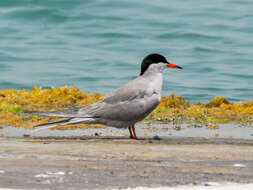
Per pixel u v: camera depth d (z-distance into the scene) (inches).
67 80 865.5
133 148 361.1
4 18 1277.1
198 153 343.3
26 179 256.7
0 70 922.1
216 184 254.7
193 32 1162.6
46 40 1133.1
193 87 821.9
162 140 419.8
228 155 337.4
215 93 790.5
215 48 1055.0
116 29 1206.9
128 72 913.5
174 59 982.4
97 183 252.1
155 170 284.8
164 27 1213.7
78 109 434.3
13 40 1129.4
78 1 1375.5
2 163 293.6
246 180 265.0
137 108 430.0
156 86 442.0
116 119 431.8
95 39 1145.4
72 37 1161.4
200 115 557.6
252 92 794.8
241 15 1293.1
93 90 805.2
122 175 270.1
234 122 529.0
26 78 874.8
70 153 334.0
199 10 1350.9
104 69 933.8
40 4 1352.1
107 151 345.1
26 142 388.2
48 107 581.0
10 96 614.5
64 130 480.7
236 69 922.7
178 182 257.4
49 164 293.6
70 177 263.0
